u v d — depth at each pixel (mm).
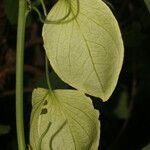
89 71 357
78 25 354
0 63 589
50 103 376
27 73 605
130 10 599
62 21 355
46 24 357
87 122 372
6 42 582
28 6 366
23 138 371
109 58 352
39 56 611
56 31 357
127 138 744
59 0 357
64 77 361
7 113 608
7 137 603
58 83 452
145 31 593
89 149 372
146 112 766
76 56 357
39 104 377
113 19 348
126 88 605
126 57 639
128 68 646
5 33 575
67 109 375
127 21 585
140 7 609
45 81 453
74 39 356
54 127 377
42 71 606
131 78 655
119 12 582
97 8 352
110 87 354
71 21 355
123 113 597
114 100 587
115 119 660
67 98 374
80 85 360
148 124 760
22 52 368
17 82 369
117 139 649
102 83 356
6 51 586
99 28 352
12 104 610
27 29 589
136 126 760
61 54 359
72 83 360
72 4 355
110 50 351
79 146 377
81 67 358
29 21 495
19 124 371
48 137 377
